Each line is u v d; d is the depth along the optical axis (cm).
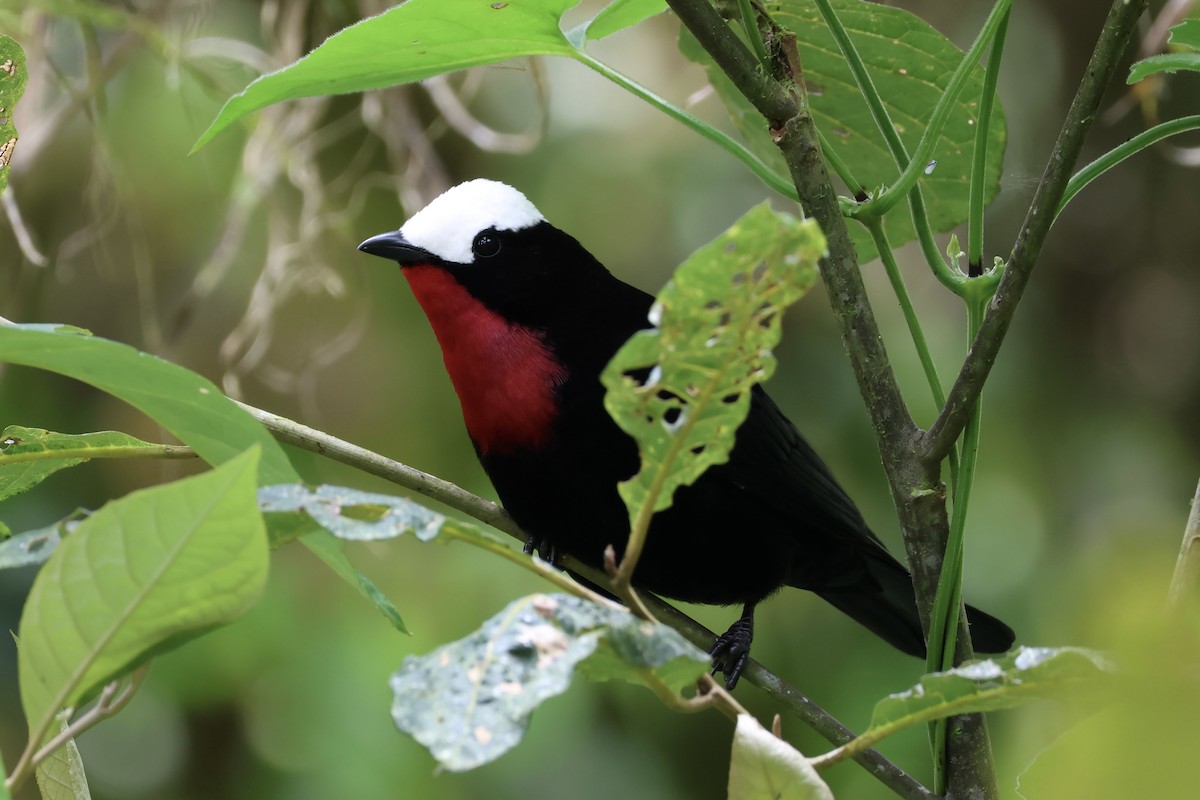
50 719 268
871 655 934
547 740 926
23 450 397
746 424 641
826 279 385
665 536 627
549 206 1051
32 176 934
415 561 962
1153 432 1105
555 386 614
